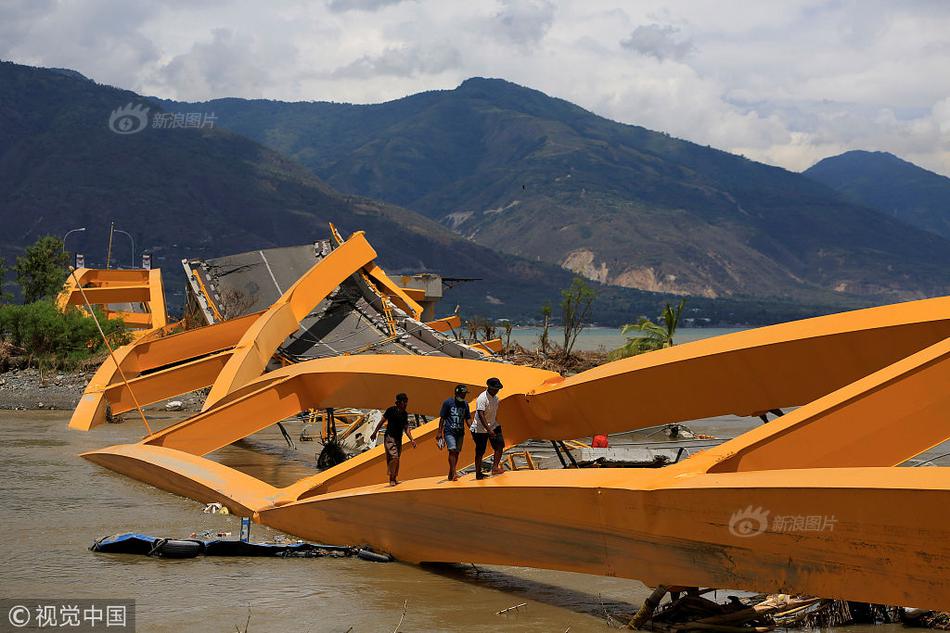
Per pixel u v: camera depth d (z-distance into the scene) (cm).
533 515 1365
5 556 1641
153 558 1664
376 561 1673
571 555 1320
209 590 1452
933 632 1288
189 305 5722
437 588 1509
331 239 5719
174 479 2277
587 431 1800
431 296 7500
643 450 2611
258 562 1656
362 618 1327
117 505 2138
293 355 4147
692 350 1630
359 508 1695
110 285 6488
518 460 2922
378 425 3070
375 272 4712
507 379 1945
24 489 2327
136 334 5884
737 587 1131
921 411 1230
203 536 1788
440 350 4197
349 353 4169
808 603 1338
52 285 8206
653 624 1311
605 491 1250
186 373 3644
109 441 3288
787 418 1263
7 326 5506
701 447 3506
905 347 1382
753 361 1532
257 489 2109
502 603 1434
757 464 1230
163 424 3872
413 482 1639
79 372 5203
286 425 4169
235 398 2906
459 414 1541
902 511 992
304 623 1295
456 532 1504
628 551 1245
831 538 1046
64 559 1630
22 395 4588
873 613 1343
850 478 1049
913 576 994
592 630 1297
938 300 1418
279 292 5338
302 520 1834
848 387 1280
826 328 1473
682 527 1170
